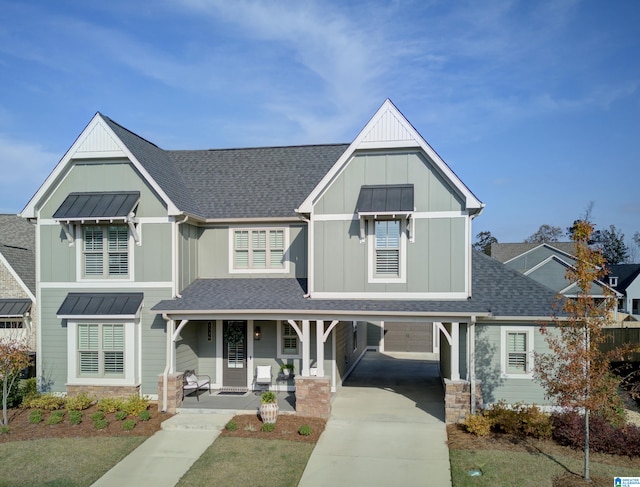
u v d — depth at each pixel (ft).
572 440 41.24
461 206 52.29
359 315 50.06
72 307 55.11
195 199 63.67
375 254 53.57
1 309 64.59
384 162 53.88
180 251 56.80
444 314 48.60
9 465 39.19
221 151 73.41
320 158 69.15
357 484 35.53
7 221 89.97
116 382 54.75
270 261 61.21
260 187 64.90
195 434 45.39
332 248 54.29
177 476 37.14
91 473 37.76
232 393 57.62
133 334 54.70
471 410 47.09
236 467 38.29
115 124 60.03
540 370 39.40
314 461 39.37
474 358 50.88
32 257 73.26
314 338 58.44
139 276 55.93
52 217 54.60
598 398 34.81
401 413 50.90
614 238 255.50
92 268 56.95
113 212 53.88
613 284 182.29
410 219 52.70
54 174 56.65
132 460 40.01
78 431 46.26
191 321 58.70
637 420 50.08
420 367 78.48
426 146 52.39
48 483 36.17
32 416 48.57
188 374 55.77
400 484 35.42
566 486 34.47
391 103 53.57
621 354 37.01
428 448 41.65
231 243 61.57
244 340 59.82
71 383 55.31
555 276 123.34
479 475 36.40
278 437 43.96
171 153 73.97
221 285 59.00
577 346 35.88
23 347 51.19
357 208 51.98
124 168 56.85
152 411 51.19
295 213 59.62
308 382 49.21
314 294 54.24
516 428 44.24
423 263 52.80
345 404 54.44
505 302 52.85
